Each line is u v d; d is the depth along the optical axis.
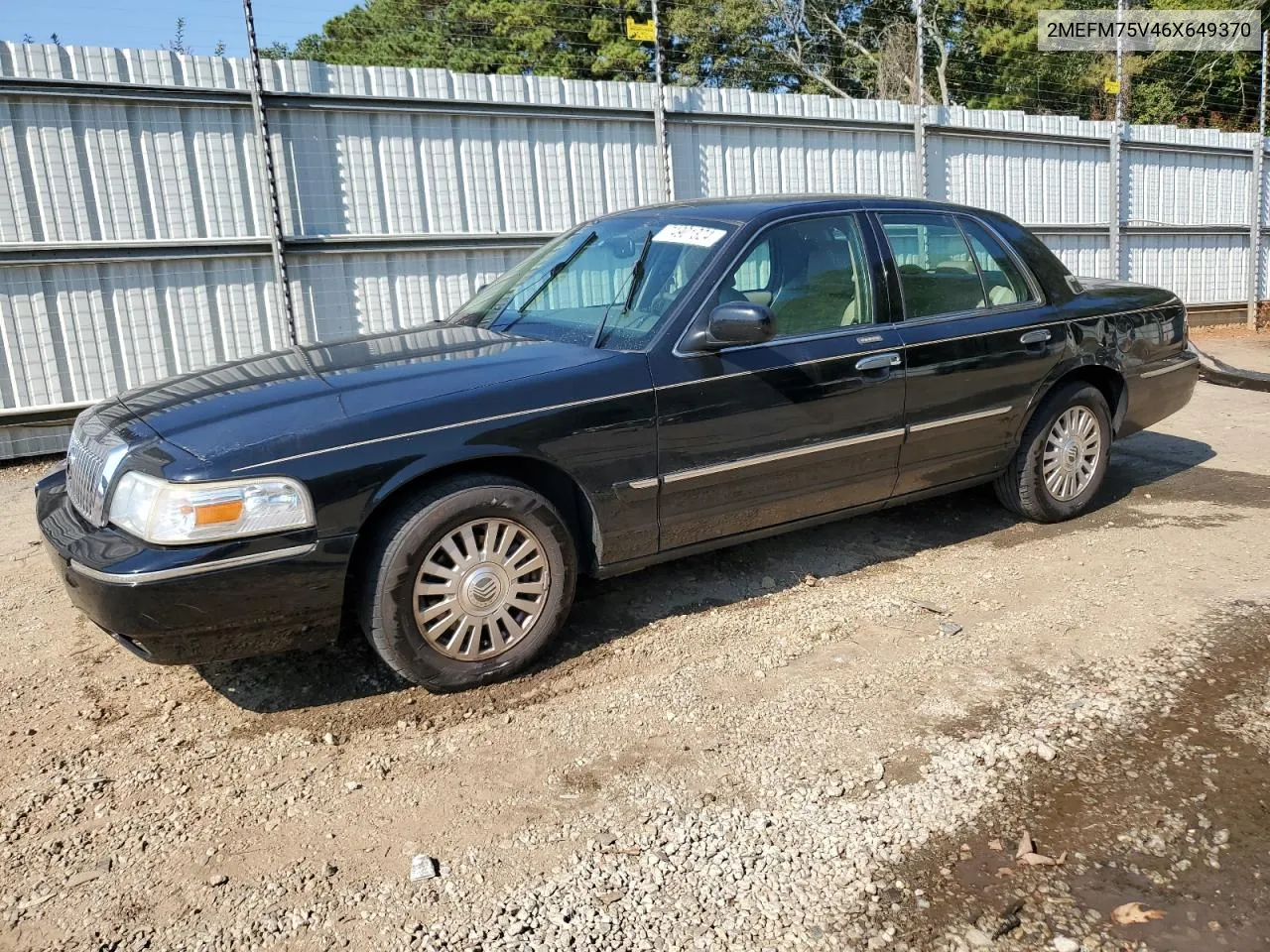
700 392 3.98
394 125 8.82
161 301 8.05
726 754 3.23
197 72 7.96
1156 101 24.00
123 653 4.14
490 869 2.71
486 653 3.67
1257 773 3.03
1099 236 14.43
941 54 22.97
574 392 3.73
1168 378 5.79
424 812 2.97
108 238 7.80
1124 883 2.60
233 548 3.18
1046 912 2.50
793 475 4.33
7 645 4.27
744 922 2.49
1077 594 4.44
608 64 19.69
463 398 3.57
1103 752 3.16
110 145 7.73
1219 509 5.68
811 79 22.16
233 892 2.65
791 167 11.33
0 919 2.58
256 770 3.23
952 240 4.98
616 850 2.77
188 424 3.41
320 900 2.61
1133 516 5.59
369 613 3.47
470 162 9.22
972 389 4.82
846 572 4.80
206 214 8.14
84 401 7.88
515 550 3.68
